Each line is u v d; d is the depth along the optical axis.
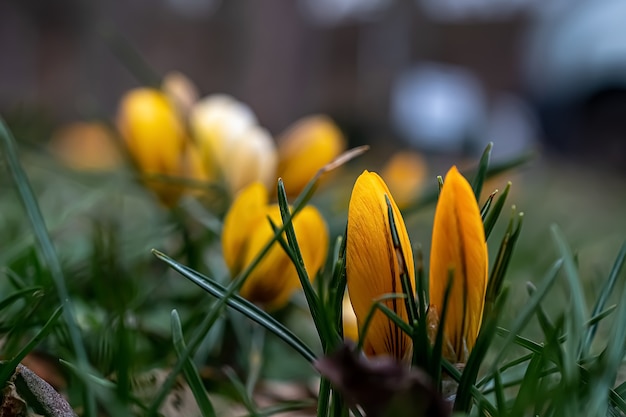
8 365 0.27
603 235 0.96
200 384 0.28
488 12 4.61
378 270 0.27
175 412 0.33
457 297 0.26
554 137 2.03
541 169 2.00
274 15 2.20
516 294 0.56
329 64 4.10
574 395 0.26
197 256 0.46
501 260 0.28
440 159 3.12
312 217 0.34
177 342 0.28
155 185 0.48
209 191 0.49
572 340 0.28
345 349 0.23
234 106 0.50
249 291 0.36
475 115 3.33
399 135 3.26
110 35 0.54
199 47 3.12
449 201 0.26
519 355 0.40
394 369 0.23
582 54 1.91
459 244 0.26
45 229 0.34
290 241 0.29
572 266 0.31
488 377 0.29
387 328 0.27
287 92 2.22
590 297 0.54
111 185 0.56
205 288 0.29
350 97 4.05
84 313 0.38
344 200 0.67
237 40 2.29
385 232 0.27
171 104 0.49
